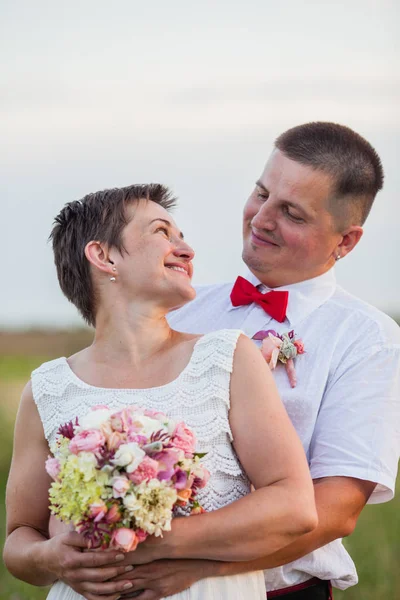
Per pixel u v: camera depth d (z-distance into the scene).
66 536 2.70
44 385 2.96
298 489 2.69
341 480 3.12
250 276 3.69
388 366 3.27
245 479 2.83
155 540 2.62
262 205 3.49
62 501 2.52
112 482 2.48
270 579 3.13
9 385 11.38
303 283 3.52
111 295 2.96
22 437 2.98
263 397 2.79
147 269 2.90
